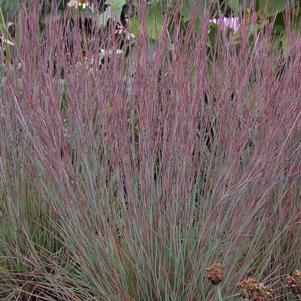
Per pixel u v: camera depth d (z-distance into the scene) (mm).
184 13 2576
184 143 2023
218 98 2195
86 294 2123
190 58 2189
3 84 2387
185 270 2039
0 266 2273
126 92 2195
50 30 2334
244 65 2207
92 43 2359
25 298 2297
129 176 2025
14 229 2264
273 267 2152
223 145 2092
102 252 2057
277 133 2020
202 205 2064
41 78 2246
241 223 2000
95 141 2146
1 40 2510
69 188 2070
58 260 2326
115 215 2068
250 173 1963
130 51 2328
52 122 2150
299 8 2648
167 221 2020
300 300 2045
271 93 2105
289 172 2090
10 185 2309
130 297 2000
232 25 2438
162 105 2129
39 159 2146
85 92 2213
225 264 2002
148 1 2654
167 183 2014
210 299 1989
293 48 2264
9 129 2309
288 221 2117
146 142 2027
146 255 1992
